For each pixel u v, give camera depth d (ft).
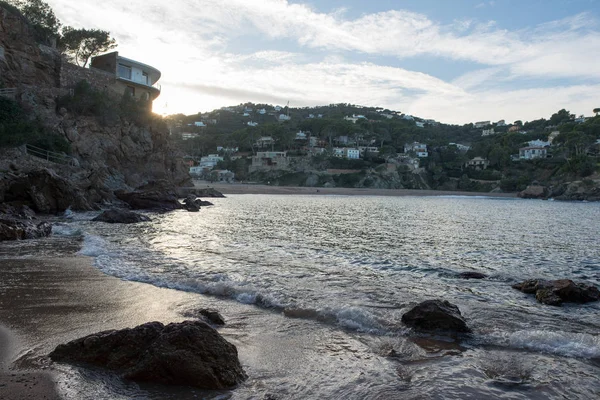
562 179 399.44
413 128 613.52
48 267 40.83
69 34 212.43
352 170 477.36
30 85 156.56
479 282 41.34
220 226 89.81
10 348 20.22
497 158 484.33
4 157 113.70
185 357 17.63
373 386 17.54
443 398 16.57
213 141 614.34
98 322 24.54
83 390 16.34
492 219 131.95
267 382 17.87
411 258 55.47
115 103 183.11
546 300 33.35
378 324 26.17
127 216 91.61
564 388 17.88
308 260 50.72
